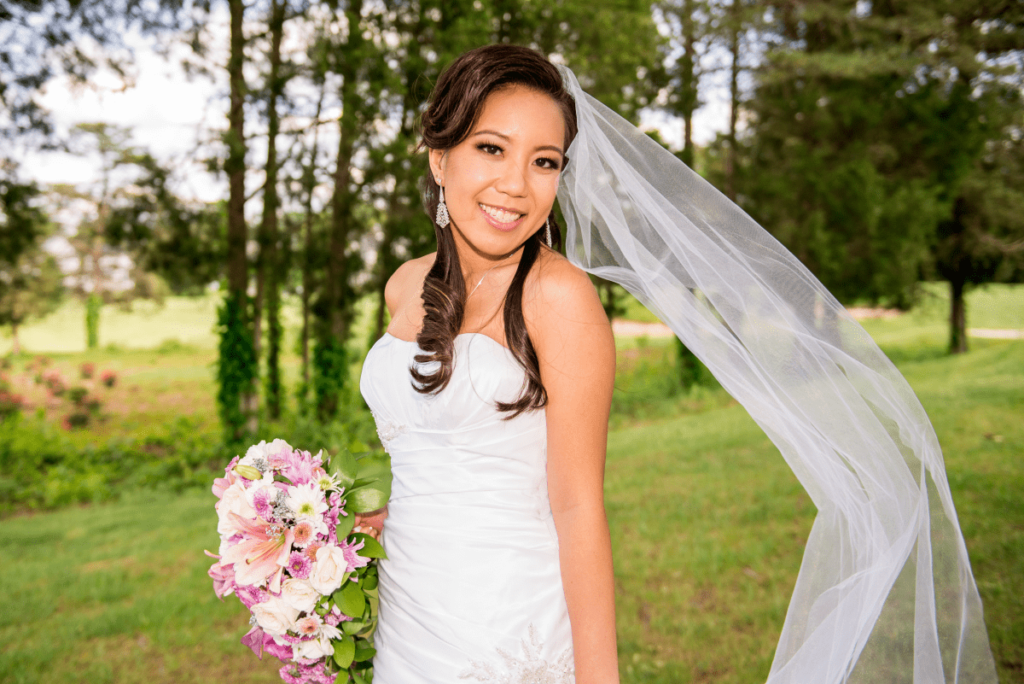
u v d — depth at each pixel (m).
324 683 1.52
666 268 1.45
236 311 12.23
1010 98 16.83
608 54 14.77
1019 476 6.02
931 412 9.31
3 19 10.30
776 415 1.42
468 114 1.37
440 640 1.38
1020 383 10.82
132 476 11.59
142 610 5.16
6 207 12.31
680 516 6.20
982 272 20.31
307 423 13.27
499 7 13.12
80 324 40.75
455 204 1.42
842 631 1.37
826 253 16.41
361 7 11.70
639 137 1.48
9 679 4.16
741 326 1.42
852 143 17.70
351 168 13.10
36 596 5.71
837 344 1.40
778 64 16.98
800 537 5.40
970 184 18.48
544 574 1.40
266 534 1.41
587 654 1.24
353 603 1.42
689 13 16.00
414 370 1.43
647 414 14.09
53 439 13.24
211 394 23.56
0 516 9.63
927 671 1.32
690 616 4.21
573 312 1.32
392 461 1.56
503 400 1.36
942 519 1.38
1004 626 3.45
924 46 16.00
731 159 18.33
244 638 1.49
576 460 1.29
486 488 1.39
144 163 11.52
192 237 12.21
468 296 1.53
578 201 1.47
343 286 13.85
